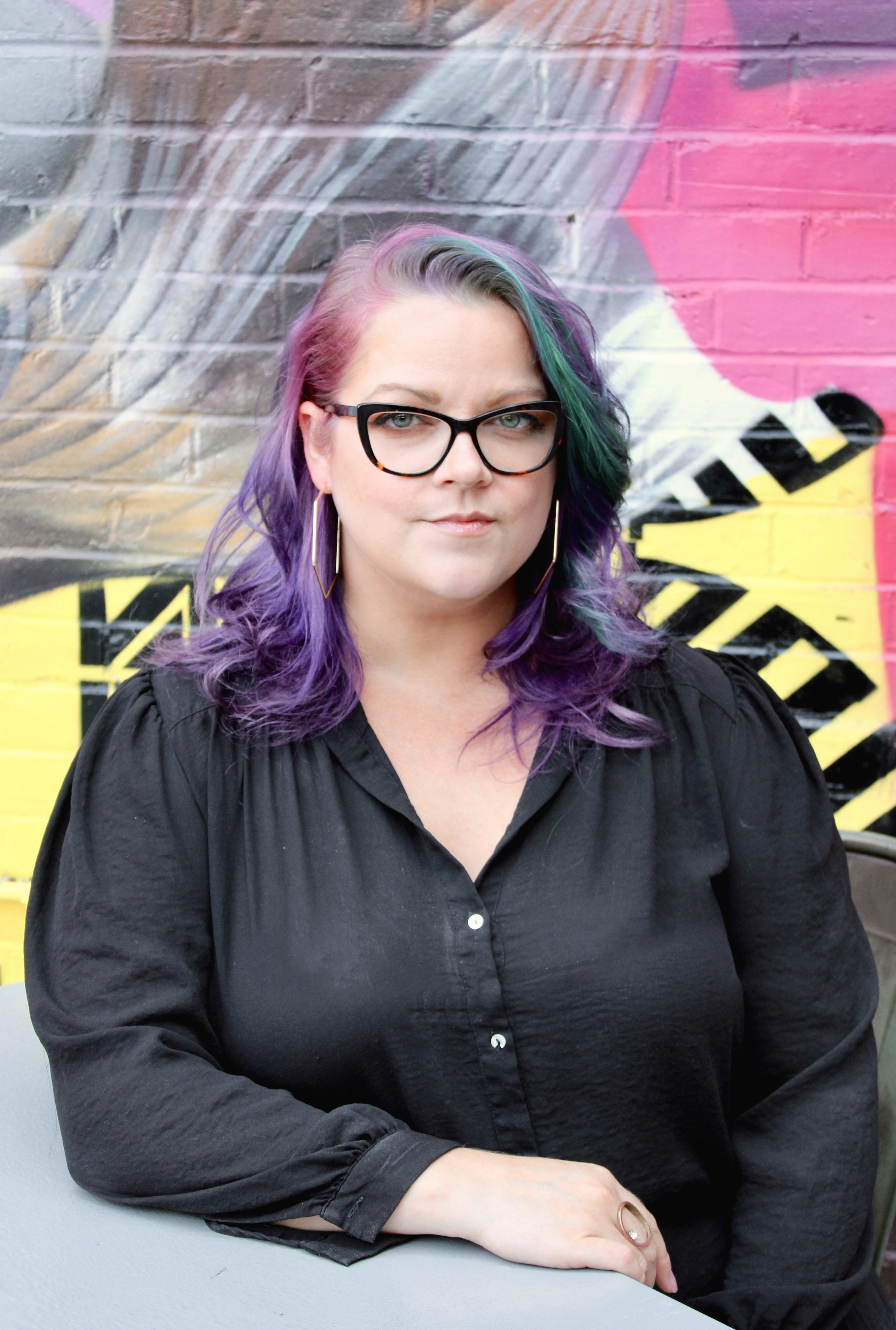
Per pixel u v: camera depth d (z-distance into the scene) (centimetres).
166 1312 71
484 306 101
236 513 128
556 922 100
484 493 101
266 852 103
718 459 175
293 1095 97
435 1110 98
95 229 175
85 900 100
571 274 173
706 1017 101
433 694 112
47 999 97
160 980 96
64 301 177
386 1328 69
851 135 168
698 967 101
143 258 176
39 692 184
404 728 111
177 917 100
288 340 115
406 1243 82
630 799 108
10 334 177
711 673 119
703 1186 104
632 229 171
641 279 172
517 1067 97
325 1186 82
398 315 101
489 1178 82
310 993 96
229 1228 83
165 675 114
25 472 180
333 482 108
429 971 98
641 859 104
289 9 170
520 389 102
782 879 110
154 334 177
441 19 169
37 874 106
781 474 174
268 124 172
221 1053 99
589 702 111
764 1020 109
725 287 172
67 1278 75
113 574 181
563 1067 98
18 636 183
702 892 106
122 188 175
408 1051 97
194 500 180
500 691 112
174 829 103
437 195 172
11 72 173
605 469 115
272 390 150
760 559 176
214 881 103
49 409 179
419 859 102
